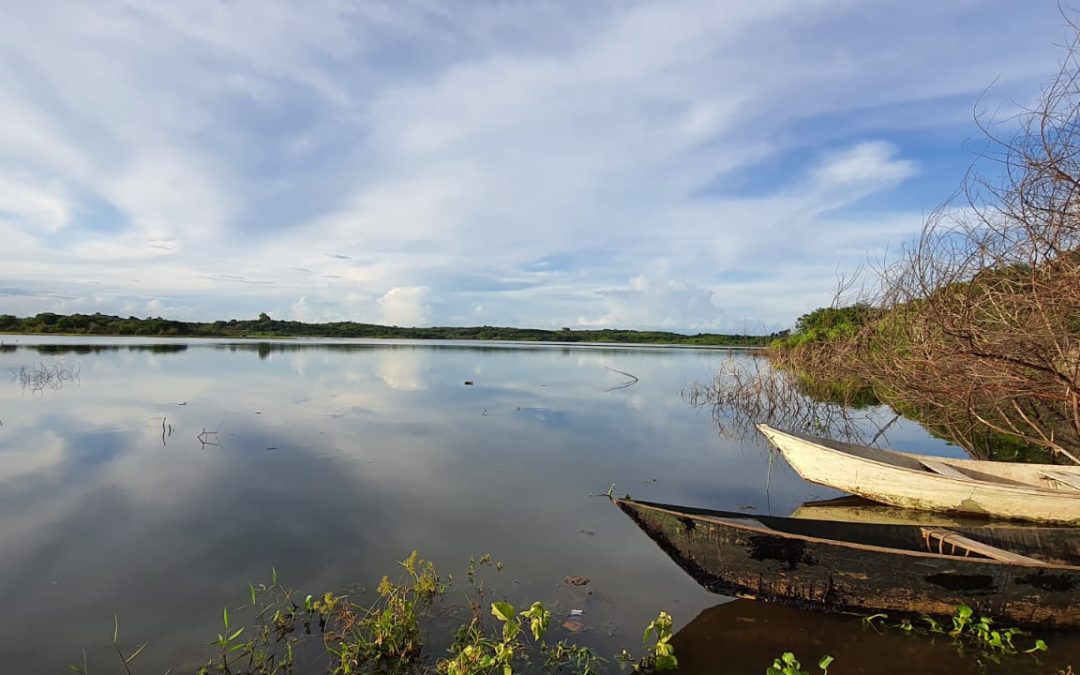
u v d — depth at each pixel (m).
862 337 12.16
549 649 4.79
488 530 7.41
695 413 18.14
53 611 5.25
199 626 5.04
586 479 9.95
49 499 8.22
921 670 4.55
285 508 8.05
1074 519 7.44
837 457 9.06
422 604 5.46
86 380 22.19
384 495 8.71
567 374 30.83
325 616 5.12
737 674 4.49
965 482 7.98
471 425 14.73
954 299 8.34
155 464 10.15
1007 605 5.03
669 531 5.59
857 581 5.17
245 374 25.81
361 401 18.44
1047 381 7.39
